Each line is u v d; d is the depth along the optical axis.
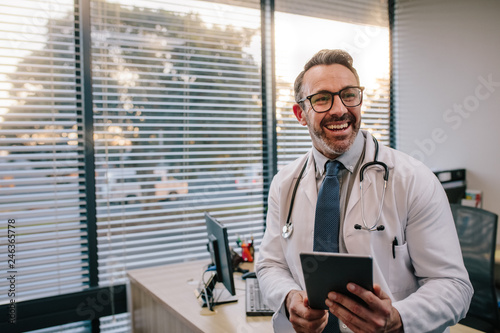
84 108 2.11
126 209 2.25
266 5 2.69
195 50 2.46
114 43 2.20
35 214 1.98
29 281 1.96
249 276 1.85
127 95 2.24
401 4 3.25
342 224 1.20
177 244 2.39
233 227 2.61
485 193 2.88
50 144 2.04
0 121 1.92
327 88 1.15
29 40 1.99
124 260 2.23
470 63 2.91
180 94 2.41
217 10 2.52
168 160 2.38
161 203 2.35
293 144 2.82
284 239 1.32
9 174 1.93
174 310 1.53
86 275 2.15
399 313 0.97
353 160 1.24
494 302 1.75
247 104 2.65
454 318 1.02
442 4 3.03
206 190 2.51
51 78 2.05
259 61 2.69
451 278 1.06
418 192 1.11
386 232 1.13
